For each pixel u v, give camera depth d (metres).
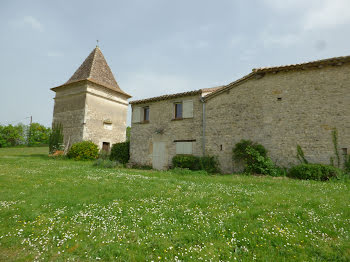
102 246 2.85
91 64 21.75
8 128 39.94
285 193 5.48
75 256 2.66
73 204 4.64
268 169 9.15
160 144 13.67
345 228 3.25
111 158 16.45
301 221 3.54
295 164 9.04
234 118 10.90
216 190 5.94
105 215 3.93
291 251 2.68
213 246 2.82
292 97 9.41
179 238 3.05
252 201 4.73
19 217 3.86
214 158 11.34
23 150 31.58
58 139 20.23
